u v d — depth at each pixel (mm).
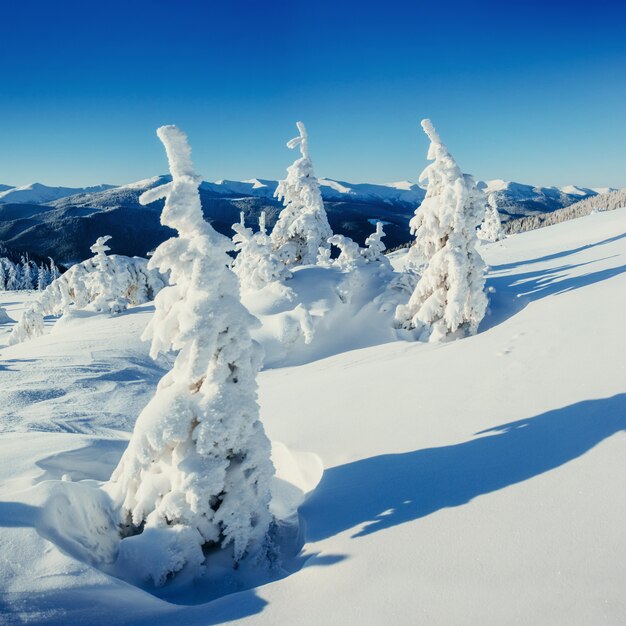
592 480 3963
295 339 16125
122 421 10273
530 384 6484
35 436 7816
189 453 4617
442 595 3129
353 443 6414
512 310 15422
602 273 14961
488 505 4094
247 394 4770
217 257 4719
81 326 24344
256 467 4773
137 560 4422
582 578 2967
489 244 53750
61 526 4422
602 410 5039
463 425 5934
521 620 2770
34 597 3359
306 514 4996
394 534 4059
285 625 3197
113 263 32219
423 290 15758
